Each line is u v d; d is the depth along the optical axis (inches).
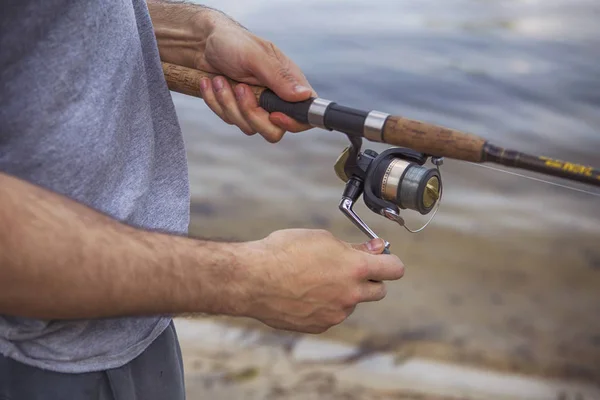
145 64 57.9
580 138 274.8
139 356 56.6
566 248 184.5
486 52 332.8
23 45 45.9
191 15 63.5
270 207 214.4
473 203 208.2
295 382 123.2
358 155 57.1
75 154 48.1
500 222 197.5
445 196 213.0
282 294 49.9
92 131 48.8
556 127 282.0
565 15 369.4
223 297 47.7
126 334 53.6
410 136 51.4
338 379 125.1
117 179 52.1
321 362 129.3
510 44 339.9
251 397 119.1
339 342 135.6
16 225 39.8
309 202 215.9
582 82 307.4
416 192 54.8
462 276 169.5
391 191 55.8
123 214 51.8
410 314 149.9
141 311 44.9
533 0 387.5
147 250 44.4
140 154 54.4
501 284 166.4
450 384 128.0
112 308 43.5
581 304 159.0
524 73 315.9
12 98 46.5
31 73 46.4
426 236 188.5
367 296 53.6
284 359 129.1
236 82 59.9
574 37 343.0
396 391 123.7
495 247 184.2
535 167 46.2
